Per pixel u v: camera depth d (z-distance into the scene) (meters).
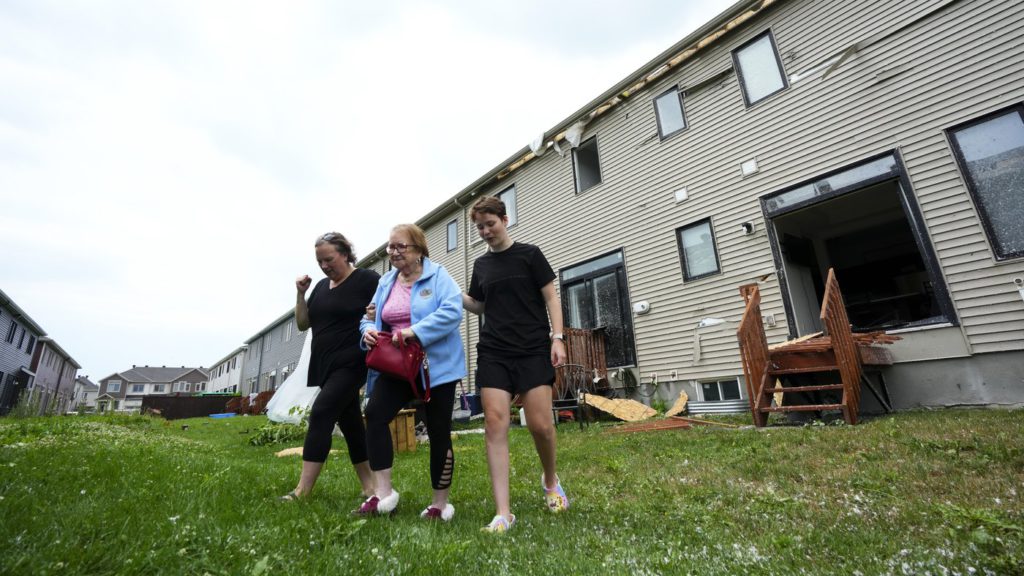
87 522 1.62
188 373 86.69
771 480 2.83
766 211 7.42
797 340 5.89
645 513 2.28
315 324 2.76
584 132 10.74
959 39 5.89
